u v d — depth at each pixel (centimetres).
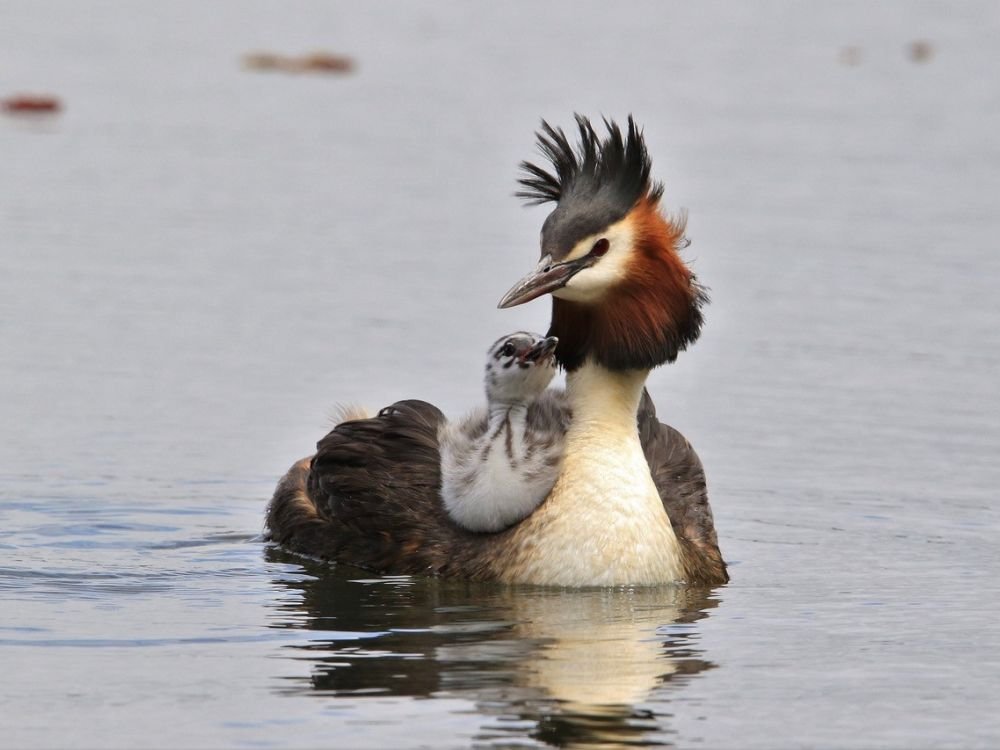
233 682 946
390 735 862
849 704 926
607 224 1179
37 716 890
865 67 4769
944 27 5822
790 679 966
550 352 1166
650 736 870
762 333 2055
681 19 6000
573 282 1170
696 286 1220
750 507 1433
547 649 1016
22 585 1173
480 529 1200
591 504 1165
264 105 3978
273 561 1268
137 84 4259
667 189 2930
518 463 1182
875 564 1261
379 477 1261
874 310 2152
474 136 3556
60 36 5150
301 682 946
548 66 4706
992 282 2295
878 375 1873
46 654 999
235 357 1902
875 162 3247
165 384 1802
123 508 1413
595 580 1160
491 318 2089
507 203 2856
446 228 2645
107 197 2841
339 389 1783
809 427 1684
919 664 999
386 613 1101
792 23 5903
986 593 1175
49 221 2636
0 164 3111
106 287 2225
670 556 1180
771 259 2420
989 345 1991
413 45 5238
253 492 1478
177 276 2292
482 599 1140
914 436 1650
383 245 2512
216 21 5744
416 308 2138
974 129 3694
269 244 2508
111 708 902
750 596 1162
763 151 3344
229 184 2989
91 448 1585
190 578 1206
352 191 2941
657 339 1187
